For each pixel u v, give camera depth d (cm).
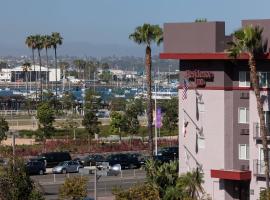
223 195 9744
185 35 9894
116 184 12044
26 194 7269
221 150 9800
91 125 18712
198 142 9969
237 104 9769
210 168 9888
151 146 12131
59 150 16862
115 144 17850
